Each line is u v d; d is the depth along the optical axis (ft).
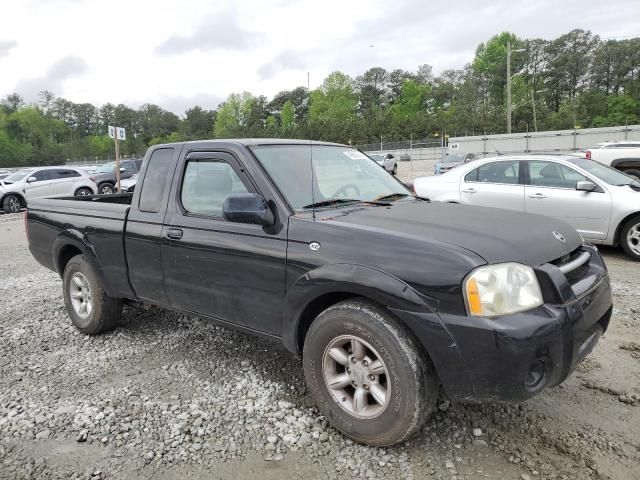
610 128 120.16
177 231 12.21
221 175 11.79
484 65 332.80
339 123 270.46
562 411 10.51
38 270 25.90
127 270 13.83
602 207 23.85
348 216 10.42
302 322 10.31
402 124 263.90
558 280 8.68
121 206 14.11
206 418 10.61
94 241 14.57
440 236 9.05
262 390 11.78
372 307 9.05
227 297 11.38
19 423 10.62
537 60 364.99
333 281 9.23
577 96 326.65
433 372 8.79
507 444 9.41
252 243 10.68
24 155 304.71
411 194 13.65
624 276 20.85
